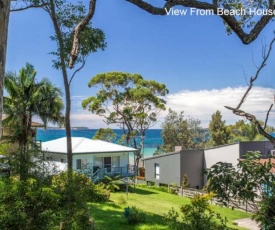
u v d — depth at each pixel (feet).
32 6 30.60
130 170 88.48
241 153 86.94
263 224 13.85
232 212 59.62
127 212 45.09
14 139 61.62
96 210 49.75
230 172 14.15
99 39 27.84
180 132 151.23
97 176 78.28
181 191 83.30
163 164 98.43
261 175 13.69
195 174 95.25
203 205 21.24
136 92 114.52
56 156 85.05
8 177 26.61
